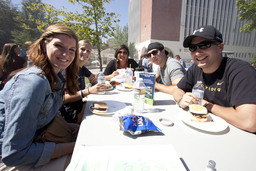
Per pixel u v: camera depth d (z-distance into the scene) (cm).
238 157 77
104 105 135
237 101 111
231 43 2411
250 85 109
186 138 94
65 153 107
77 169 63
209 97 153
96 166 66
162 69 272
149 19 1938
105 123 112
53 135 109
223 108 124
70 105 209
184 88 182
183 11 1966
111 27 561
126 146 81
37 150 94
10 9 2361
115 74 324
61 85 128
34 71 95
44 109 104
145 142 88
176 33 1988
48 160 100
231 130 105
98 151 76
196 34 133
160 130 99
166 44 1970
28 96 84
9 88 87
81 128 104
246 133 101
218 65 141
